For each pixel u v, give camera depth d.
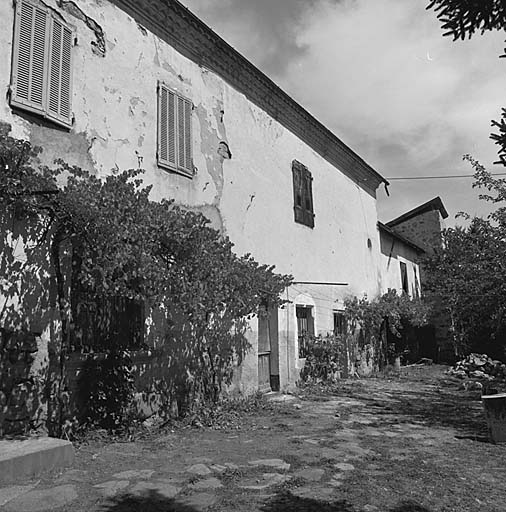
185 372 7.92
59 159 5.86
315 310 12.79
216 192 9.37
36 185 5.50
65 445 4.85
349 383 13.09
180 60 8.77
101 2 7.24
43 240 5.82
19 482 4.29
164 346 7.52
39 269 5.76
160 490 4.32
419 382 14.23
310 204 13.22
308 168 13.38
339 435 6.89
